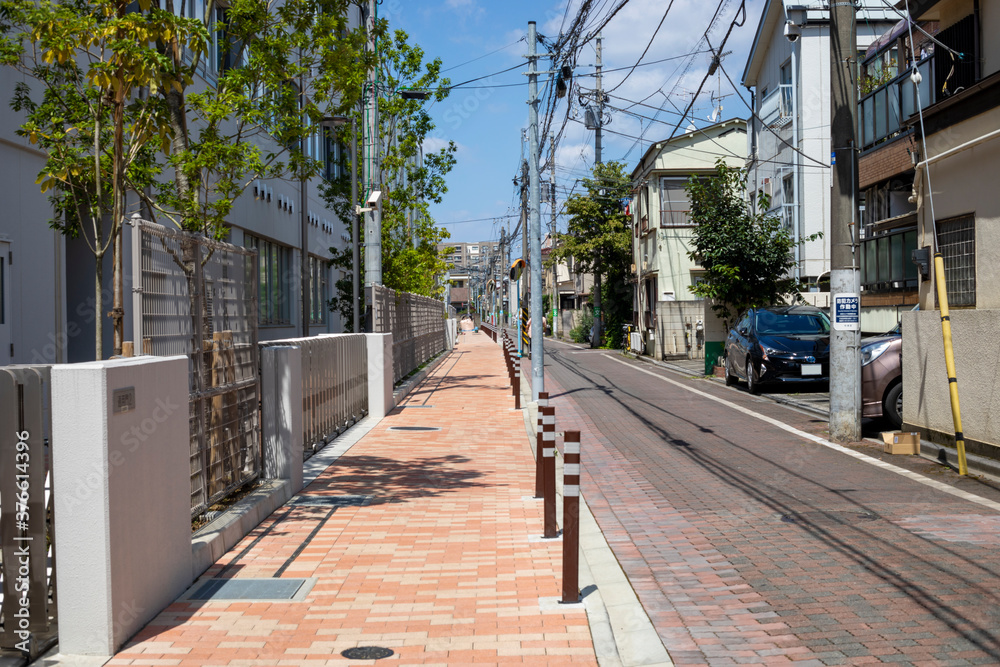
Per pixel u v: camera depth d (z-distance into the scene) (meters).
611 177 43.53
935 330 11.01
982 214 10.35
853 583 5.72
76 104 8.93
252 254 8.61
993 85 10.00
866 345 13.12
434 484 9.87
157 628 5.12
